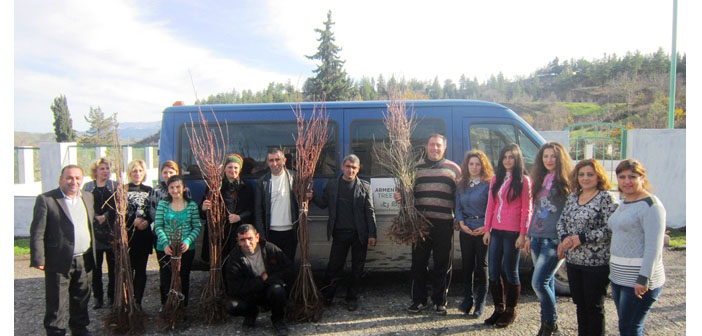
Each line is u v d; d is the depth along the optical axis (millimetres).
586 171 3266
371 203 4617
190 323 4426
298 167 4555
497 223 4020
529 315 4430
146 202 4625
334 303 4922
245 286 4102
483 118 5211
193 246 4523
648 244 2803
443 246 4371
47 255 3730
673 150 8508
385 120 5090
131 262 4488
